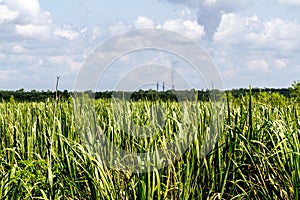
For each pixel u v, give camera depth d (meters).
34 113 7.51
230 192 5.07
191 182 4.93
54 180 5.12
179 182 4.76
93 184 4.85
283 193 4.99
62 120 6.09
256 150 5.18
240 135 5.26
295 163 4.71
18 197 4.93
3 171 5.43
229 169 5.31
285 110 6.32
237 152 5.62
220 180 5.07
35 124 6.29
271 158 5.51
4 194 4.82
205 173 5.22
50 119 6.46
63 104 6.93
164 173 5.14
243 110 6.34
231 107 6.41
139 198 4.42
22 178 5.03
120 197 4.66
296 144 4.88
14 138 6.35
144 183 4.41
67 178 4.91
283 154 5.02
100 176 5.02
